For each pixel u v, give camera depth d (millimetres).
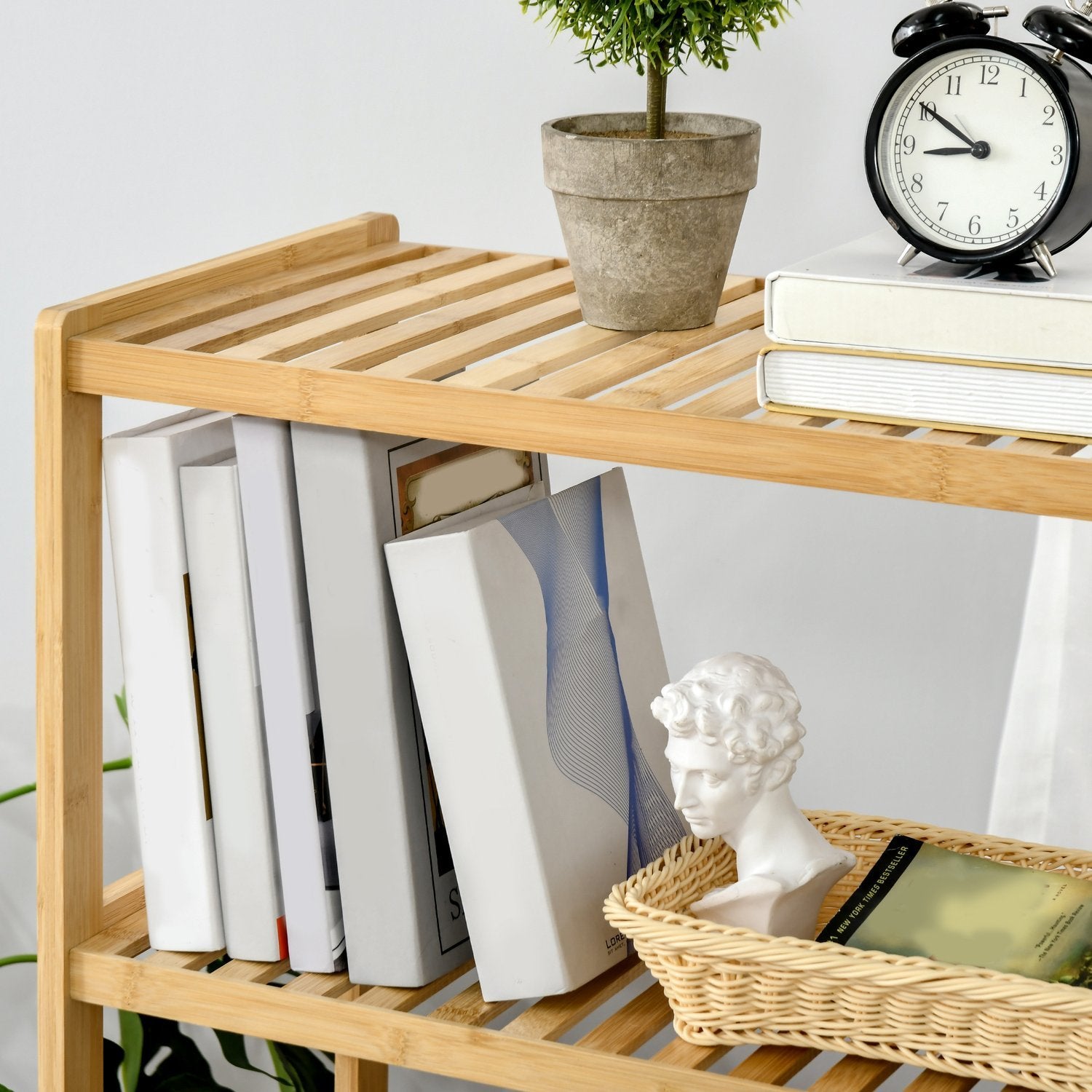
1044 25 818
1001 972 879
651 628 1105
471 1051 941
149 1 1442
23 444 1589
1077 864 1075
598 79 1343
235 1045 1500
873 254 900
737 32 993
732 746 947
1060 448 784
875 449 788
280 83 1429
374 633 943
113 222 1510
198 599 988
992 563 1300
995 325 785
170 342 955
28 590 1624
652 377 901
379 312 1044
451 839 958
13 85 1501
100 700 1026
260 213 1467
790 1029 900
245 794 1008
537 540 984
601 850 1002
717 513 1382
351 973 999
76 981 1036
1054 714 1211
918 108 842
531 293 1114
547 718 968
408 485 963
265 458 946
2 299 1561
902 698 1357
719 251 988
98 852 1048
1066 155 810
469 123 1387
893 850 1032
